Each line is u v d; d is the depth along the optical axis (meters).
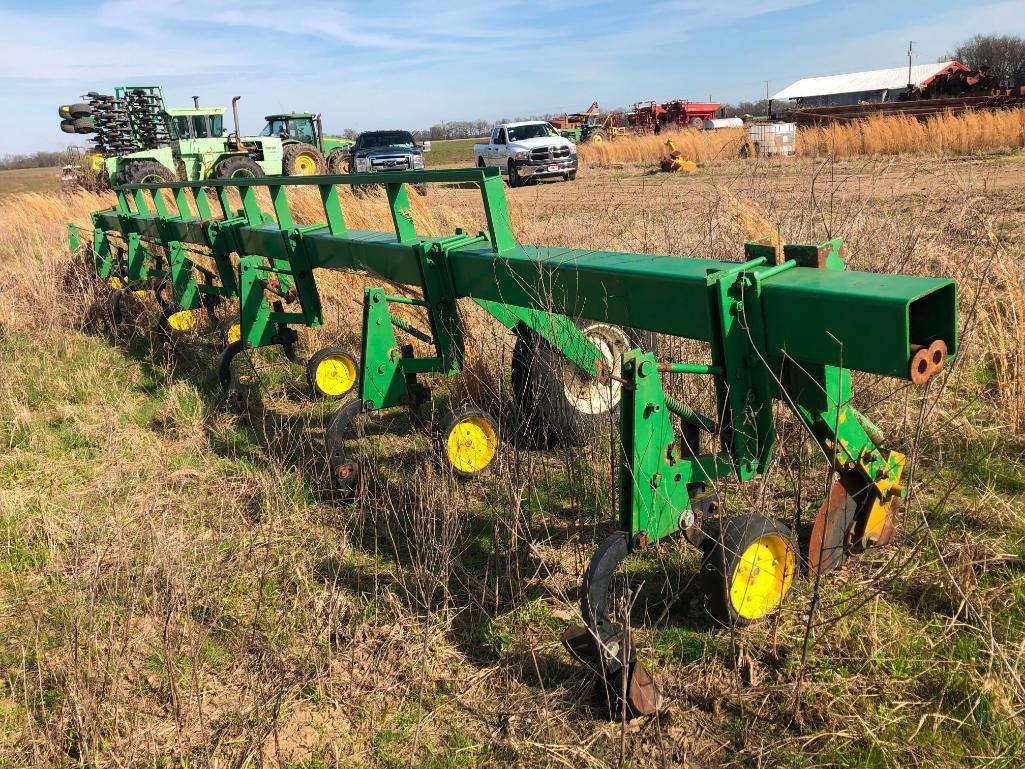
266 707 2.68
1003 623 2.72
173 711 2.71
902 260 4.81
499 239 3.57
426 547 3.29
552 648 2.90
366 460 4.47
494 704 2.66
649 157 29.34
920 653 2.62
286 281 6.02
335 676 2.85
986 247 5.26
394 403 4.06
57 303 8.42
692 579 3.14
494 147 24.67
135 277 8.37
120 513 3.93
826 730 2.38
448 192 14.62
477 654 2.94
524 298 3.40
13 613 3.37
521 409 4.40
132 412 5.63
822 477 3.81
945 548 3.01
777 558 2.83
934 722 2.34
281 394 5.89
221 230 6.25
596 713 2.57
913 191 10.76
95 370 6.56
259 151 23.14
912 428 3.98
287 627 3.13
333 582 3.42
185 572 3.23
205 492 4.35
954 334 2.21
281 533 3.85
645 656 2.77
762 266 2.53
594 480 3.99
